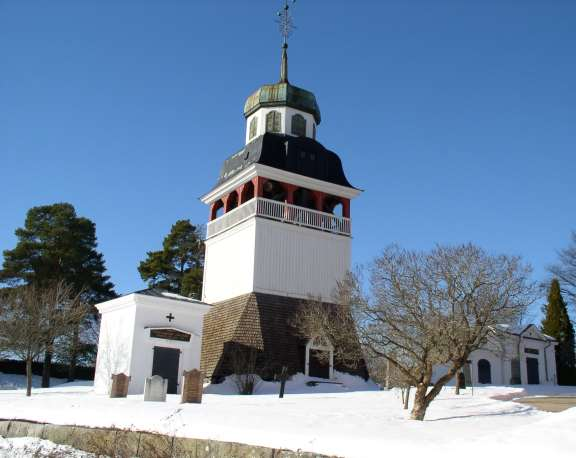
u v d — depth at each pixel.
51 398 25.70
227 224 43.84
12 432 17.59
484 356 49.25
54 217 58.88
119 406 19.88
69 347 51.16
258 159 42.47
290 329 39.06
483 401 26.34
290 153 43.47
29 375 32.06
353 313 27.78
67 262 56.94
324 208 46.38
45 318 41.12
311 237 42.38
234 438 12.77
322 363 38.12
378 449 11.09
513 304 23.72
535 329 53.09
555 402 28.19
